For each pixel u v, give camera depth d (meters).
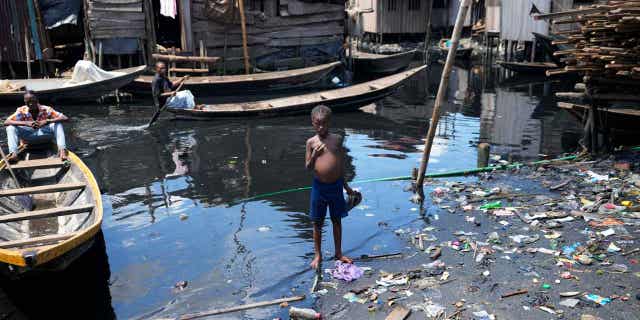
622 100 9.12
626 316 4.38
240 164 10.05
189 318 4.80
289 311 4.77
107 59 18.80
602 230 6.13
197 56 19.38
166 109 13.22
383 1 31.47
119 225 7.09
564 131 12.62
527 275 5.20
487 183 8.32
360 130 13.20
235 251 6.20
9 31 17.75
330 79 21.98
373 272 5.48
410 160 10.30
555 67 22.92
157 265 5.90
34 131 8.40
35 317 4.90
